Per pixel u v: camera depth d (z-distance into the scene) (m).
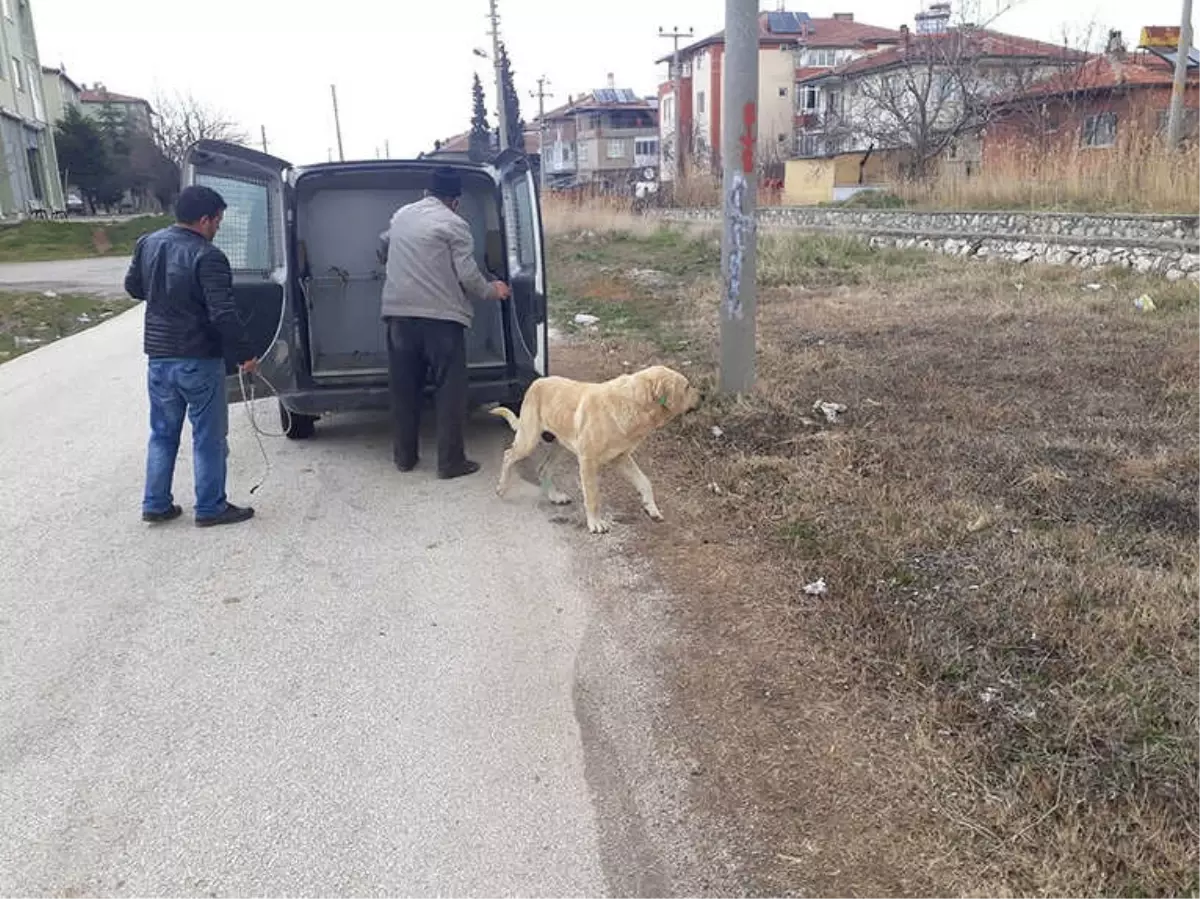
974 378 7.29
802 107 47.50
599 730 3.30
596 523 5.02
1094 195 15.87
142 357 11.22
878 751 3.03
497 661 3.78
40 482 6.22
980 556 4.20
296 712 3.46
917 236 17.02
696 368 8.43
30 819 2.93
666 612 4.09
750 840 2.73
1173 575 3.86
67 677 3.74
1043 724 3.02
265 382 6.21
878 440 5.83
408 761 3.17
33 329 14.76
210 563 4.82
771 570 4.33
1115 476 5.06
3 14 41.53
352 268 7.18
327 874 2.68
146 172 62.03
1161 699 3.07
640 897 2.56
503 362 6.70
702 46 55.47
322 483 6.11
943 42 30.09
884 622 3.74
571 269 17.92
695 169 38.06
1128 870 2.45
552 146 78.31
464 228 5.82
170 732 3.36
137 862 2.74
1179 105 18.41
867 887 2.53
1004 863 2.53
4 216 39.88
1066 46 30.36
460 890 2.61
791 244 16.58
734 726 3.25
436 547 4.97
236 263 6.25
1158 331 8.55
